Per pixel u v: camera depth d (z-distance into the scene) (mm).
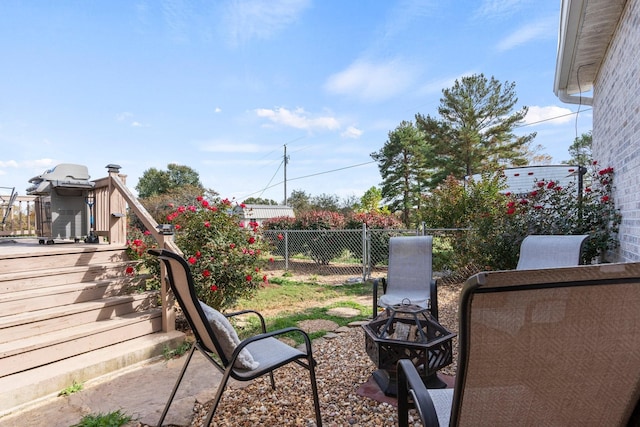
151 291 3639
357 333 3648
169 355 3053
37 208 5047
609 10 3328
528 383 986
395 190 23688
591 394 1007
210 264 3684
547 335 931
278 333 1851
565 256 2848
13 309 2811
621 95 3510
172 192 18359
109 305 3193
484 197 7586
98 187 4469
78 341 2756
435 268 6871
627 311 916
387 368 2250
